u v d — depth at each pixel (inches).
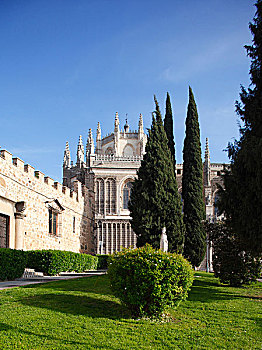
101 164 2502.5
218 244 1040.8
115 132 3132.4
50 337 438.6
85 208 2106.3
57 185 1585.9
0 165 1088.2
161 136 1393.9
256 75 916.6
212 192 2551.7
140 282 535.2
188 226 1604.3
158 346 438.0
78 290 694.5
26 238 1253.1
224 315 588.4
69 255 1216.8
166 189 1338.6
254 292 877.2
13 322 477.7
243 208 798.5
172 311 593.9
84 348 415.5
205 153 2554.1
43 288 711.1
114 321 513.3
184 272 553.6
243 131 925.8
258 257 988.6
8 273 912.9
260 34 911.0
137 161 2527.1
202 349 437.7
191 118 1743.4
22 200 1232.8
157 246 1264.8
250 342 467.8
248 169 782.5
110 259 572.1
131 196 1400.1
